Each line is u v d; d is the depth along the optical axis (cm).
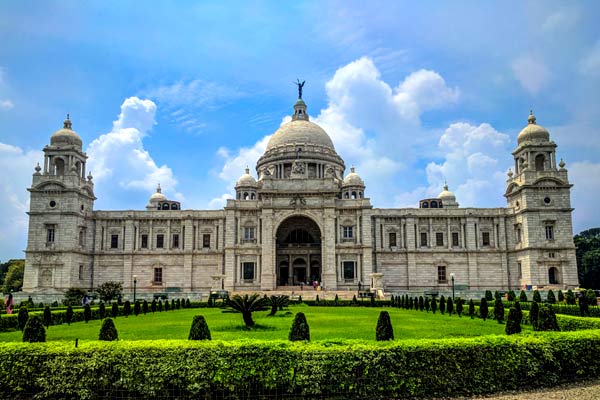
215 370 2177
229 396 2183
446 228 10938
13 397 2225
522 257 10269
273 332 3891
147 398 2181
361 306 7744
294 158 12550
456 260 10800
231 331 3966
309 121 13650
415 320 4919
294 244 11019
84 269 10481
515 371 2388
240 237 10438
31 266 9788
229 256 10300
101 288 7781
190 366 2175
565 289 9688
